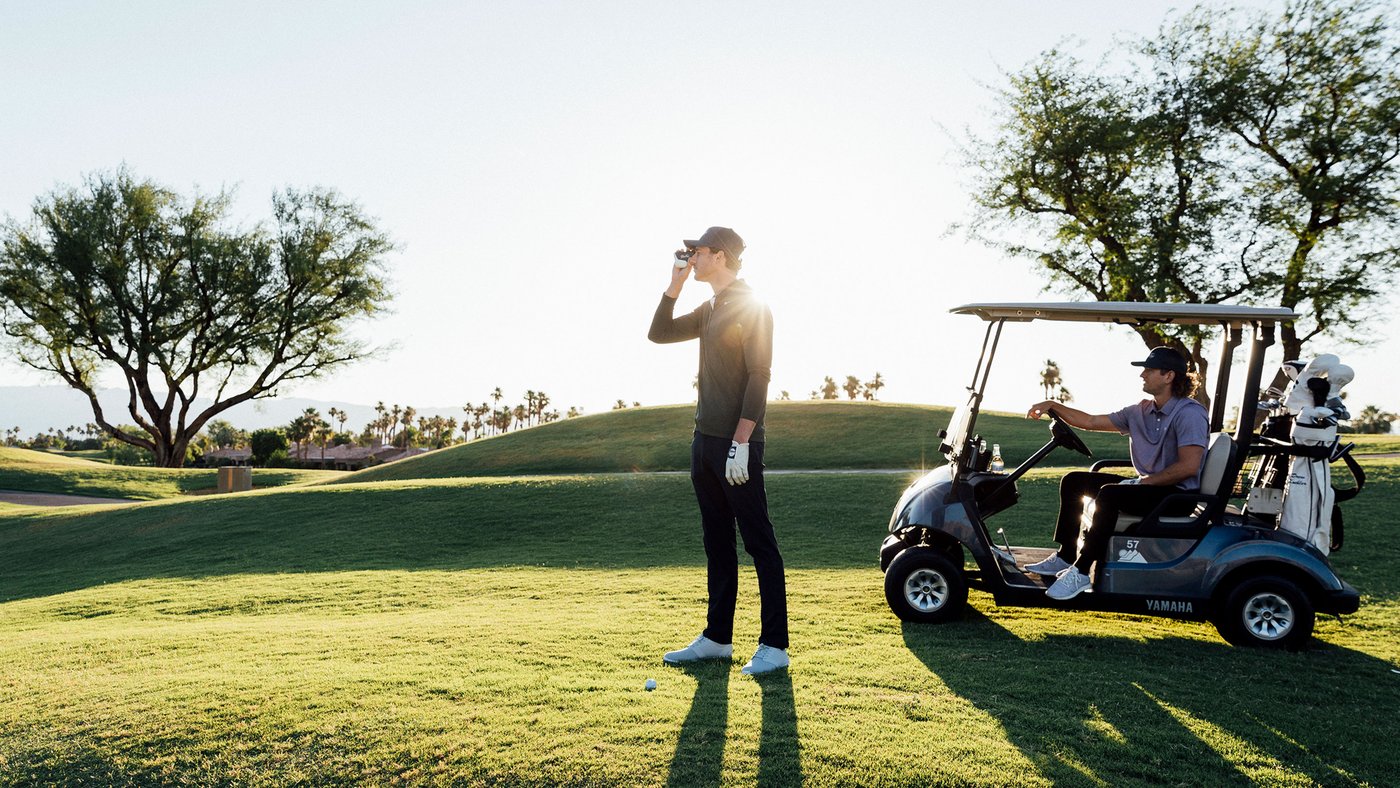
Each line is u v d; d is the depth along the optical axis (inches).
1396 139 733.9
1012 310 204.5
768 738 119.5
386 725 125.9
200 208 1483.8
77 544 548.4
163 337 1469.0
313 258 1524.4
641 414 1386.6
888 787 105.2
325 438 3757.4
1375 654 183.0
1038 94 851.4
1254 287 758.5
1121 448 893.2
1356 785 111.1
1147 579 193.0
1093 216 839.7
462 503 564.4
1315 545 191.3
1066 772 110.4
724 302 153.6
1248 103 761.0
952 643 184.9
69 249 1366.9
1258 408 213.9
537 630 195.8
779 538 419.8
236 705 136.6
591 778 107.8
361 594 301.3
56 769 117.6
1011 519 427.8
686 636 188.5
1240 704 141.9
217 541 501.4
